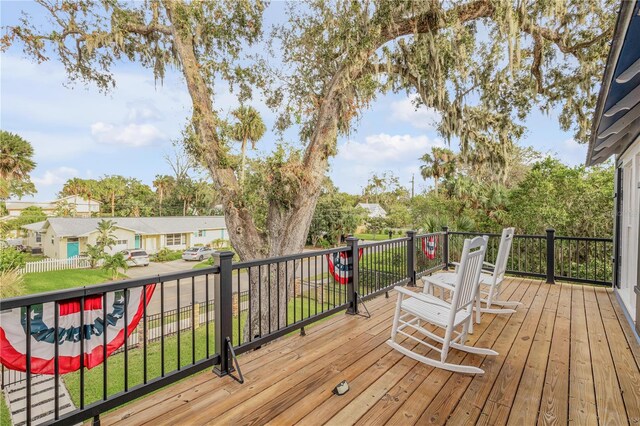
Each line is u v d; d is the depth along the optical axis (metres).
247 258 7.34
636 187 3.63
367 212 33.47
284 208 7.18
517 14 5.19
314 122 8.23
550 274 5.46
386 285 4.69
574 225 10.09
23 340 1.69
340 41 6.52
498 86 7.20
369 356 2.73
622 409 1.96
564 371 2.45
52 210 34.91
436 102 6.75
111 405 1.88
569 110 7.01
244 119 10.87
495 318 3.69
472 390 2.19
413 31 6.07
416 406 2.02
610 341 3.03
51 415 5.35
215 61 7.54
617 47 1.92
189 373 2.27
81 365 1.81
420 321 3.49
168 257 23.09
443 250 6.45
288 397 2.13
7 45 6.86
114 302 2.09
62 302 1.80
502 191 12.47
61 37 7.23
